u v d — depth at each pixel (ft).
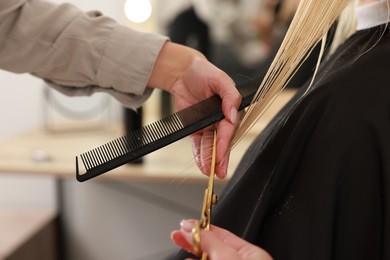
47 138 4.59
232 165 3.26
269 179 1.34
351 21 1.68
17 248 4.30
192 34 4.58
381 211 1.20
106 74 1.92
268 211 1.33
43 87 5.08
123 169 3.74
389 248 1.17
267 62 4.50
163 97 4.74
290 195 1.28
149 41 1.91
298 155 1.29
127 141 1.40
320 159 1.24
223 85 1.57
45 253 5.09
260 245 1.32
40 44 1.94
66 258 5.73
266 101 1.45
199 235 1.06
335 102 1.25
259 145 1.58
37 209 5.62
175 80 1.91
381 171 1.20
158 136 1.36
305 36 1.39
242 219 1.41
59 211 5.50
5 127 5.28
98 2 4.80
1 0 1.87
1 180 5.61
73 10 2.00
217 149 1.38
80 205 5.61
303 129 1.29
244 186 1.42
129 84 1.92
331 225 1.23
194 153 1.52
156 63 1.91
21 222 5.00
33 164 3.81
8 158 3.97
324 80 1.35
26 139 4.57
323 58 1.85
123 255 5.75
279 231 1.27
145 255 5.72
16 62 2.00
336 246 1.27
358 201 1.22
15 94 5.17
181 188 5.43
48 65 1.98
